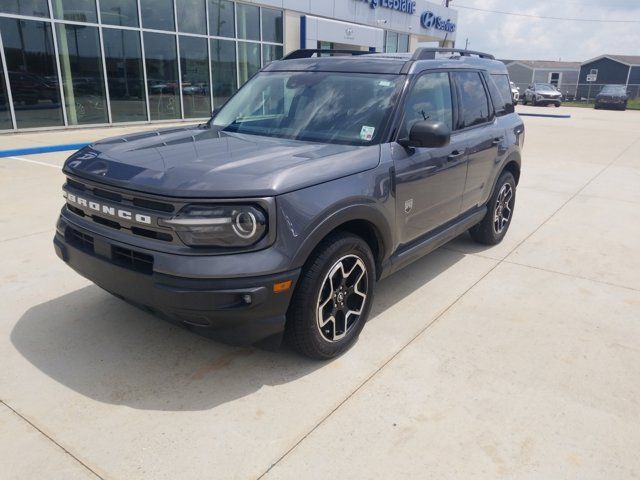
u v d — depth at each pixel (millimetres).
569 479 2314
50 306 3756
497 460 2412
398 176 3404
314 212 2758
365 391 2893
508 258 5098
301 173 2793
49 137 12352
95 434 2504
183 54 16031
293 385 2924
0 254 4703
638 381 3070
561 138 15664
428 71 3947
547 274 4688
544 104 36062
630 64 57562
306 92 3877
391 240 3467
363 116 3545
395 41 26578
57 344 3271
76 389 2836
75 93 13758
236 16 17391
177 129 4012
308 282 2836
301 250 2709
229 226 2541
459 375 3070
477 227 5297
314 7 20359
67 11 13117
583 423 2684
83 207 3012
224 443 2469
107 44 14117
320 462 2367
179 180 2643
